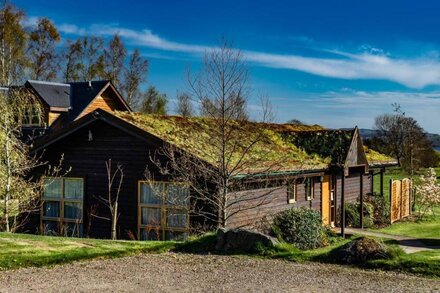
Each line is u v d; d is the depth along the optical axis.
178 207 15.72
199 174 15.12
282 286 9.10
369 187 28.72
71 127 18.11
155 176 16.97
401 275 10.00
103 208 18.00
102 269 10.30
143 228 17.22
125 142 17.59
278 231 17.25
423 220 26.53
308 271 10.27
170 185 16.72
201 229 15.78
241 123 16.52
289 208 19.75
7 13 45.72
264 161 16.86
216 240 12.43
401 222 25.89
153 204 17.06
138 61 58.31
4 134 16.83
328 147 22.39
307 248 17.59
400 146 50.75
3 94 18.81
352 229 23.08
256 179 16.55
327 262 11.07
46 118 30.62
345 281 9.50
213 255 11.77
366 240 11.22
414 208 29.70
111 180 17.80
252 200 17.28
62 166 18.80
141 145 17.27
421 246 17.47
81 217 18.39
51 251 11.42
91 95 32.66
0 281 9.27
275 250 11.83
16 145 17.41
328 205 23.33
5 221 16.69
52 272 10.01
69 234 18.52
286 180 17.45
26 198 16.95
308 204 21.55
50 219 18.92
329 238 19.53
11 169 16.55
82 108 31.64
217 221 15.55
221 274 9.97
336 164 21.25
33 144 18.75
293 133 23.97
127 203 17.50
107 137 17.94
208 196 15.84
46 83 32.25
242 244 12.05
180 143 16.42
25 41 48.22
